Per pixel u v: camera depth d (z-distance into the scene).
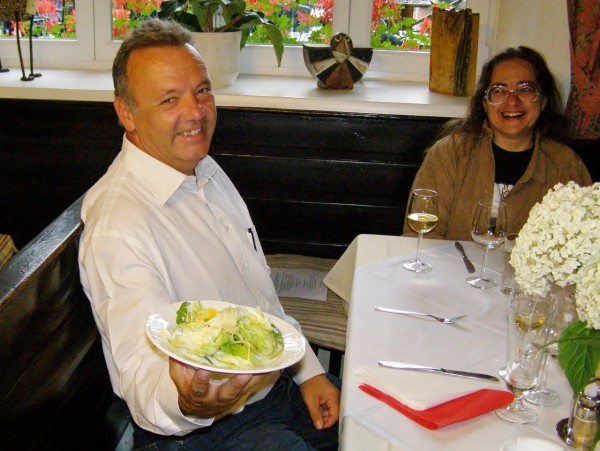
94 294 1.28
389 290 1.58
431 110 2.64
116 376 1.36
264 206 2.89
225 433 1.41
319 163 2.79
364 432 1.08
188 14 2.82
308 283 2.31
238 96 2.69
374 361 1.28
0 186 2.90
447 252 1.82
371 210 2.86
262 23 2.81
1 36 3.10
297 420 1.56
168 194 1.42
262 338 1.03
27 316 1.24
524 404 1.17
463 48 2.73
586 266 1.00
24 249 1.31
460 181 2.18
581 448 1.06
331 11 3.01
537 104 2.09
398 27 3.01
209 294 1.43
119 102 1.47
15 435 1.20
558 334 1.28
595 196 1.05
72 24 3.10
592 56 2.38
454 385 1.19
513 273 1.57
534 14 2.68
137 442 1.44
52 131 2.79
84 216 1.48
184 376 1.02
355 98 2.70
